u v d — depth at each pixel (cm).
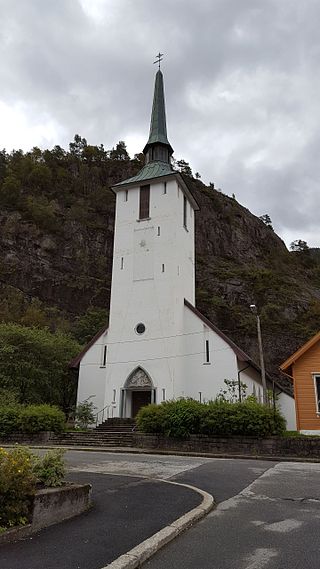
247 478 1250
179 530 694
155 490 1015
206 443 2119
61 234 8012
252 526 734
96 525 705
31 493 672
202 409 2200
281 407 4100
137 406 3088
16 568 511
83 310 7056
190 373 3133
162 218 3397
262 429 2034
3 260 7169
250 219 11538
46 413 2581
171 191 3453
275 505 891
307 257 12788
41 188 9412
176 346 3078
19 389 3081
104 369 3328
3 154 10800
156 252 3316
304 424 2250
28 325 5381
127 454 2005
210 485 1135
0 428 2534
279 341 7369
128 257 3384
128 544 610
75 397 3706
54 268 7469
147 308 3184
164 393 2944
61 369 3456
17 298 6519
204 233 9888
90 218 8756
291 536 671
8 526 633
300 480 1206
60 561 538
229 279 8506
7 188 8444
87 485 832
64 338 3831
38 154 10844
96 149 11512
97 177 10425
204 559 577
